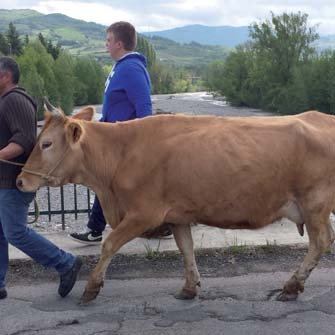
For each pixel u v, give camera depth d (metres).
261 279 6.26
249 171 5.35
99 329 5.12
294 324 5.16
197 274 5.75
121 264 6.71
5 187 5.48
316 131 5.52
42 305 5.67
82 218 9.09
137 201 5.43
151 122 5.56
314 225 5.59
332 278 6.25
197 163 5.32
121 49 6.68
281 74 44.94
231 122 5.53
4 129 5.43
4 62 5.40
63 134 5.42
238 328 5.10
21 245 5.59
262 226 5.61
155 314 5.43
